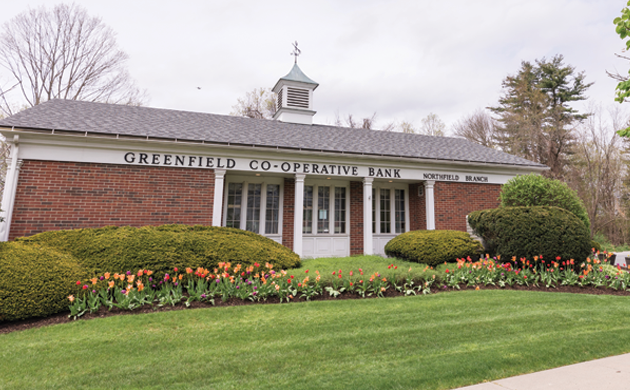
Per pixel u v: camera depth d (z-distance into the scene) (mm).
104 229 7020
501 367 3502
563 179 28016
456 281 7477
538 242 8375
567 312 5633
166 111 12695
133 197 9133
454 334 4535
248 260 7270
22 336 4316
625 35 5754
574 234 8438
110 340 4203
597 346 4164
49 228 8367
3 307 4641
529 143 30156
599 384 3072
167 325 4762
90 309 5172
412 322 5031
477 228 9781
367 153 11305
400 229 13461
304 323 4926
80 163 8836
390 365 3545
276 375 3309
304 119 15172
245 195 11672
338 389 2988
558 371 3422
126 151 9211
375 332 4586
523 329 4770
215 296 6164
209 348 4004
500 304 6066
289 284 6590
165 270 6426
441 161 12094
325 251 12352
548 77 33875
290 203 12102
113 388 3066
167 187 9484
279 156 10672
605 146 27016
